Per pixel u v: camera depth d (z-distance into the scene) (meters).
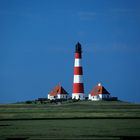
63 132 112.12
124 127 122.75
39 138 101.94
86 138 101.69
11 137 104.19
